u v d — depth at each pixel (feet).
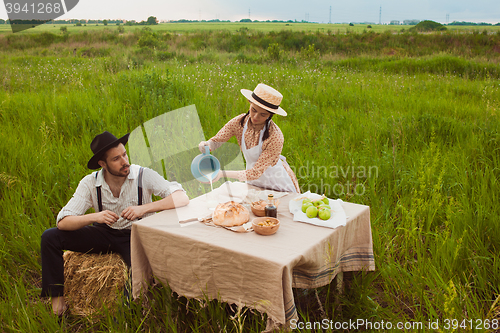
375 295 10.32
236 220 8.87
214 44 83.15
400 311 9.41
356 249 10.09
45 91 30.35
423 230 12.75
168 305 9.24
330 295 10.00
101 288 9.77
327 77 41.19
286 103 28.35
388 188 15.38
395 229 13.11
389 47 80.28
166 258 8.87
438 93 33.22
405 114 24.36
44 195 14.28
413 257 11.53
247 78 37.01
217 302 8.75
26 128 20.51
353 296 9.93
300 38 84.53
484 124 21.54
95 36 92.68
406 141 20.49
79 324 9.59
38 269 11.21
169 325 8.93
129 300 9.27
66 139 20.01
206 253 8.09
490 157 17.83
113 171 9.60
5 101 24.02
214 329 8.61
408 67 53.42
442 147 19.47
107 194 10.11
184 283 8.77
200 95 27.07
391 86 36.40
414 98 30.45
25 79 35.65
